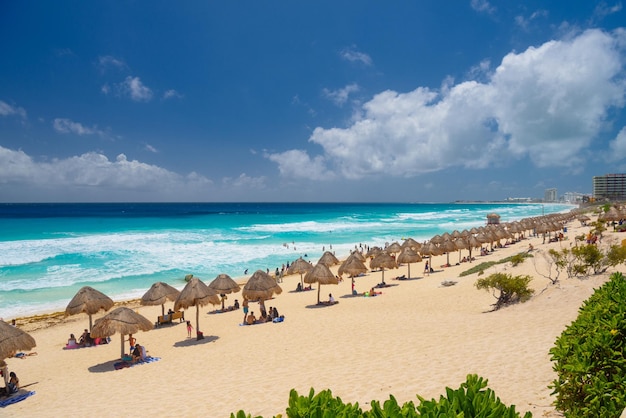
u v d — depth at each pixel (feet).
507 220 317.83
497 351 33.12
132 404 33.81
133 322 49.42
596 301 18.42
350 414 8.91
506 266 76.28
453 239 133.59
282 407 28.07
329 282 73.15
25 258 118.32
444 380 28.58
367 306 65.16
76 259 118.62
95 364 50.06
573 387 14.47
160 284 69.56
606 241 102.53
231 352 46.29
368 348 39.86
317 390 30.04
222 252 139.85
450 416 8.63
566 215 240.73
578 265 55.47
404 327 46.34
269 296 65.10
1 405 37.91
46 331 66.23
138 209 550.36
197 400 32.24
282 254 140.36
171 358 48.06
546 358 29.63
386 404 9.07
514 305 49.24
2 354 40.60
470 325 43.19
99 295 62.08
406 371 31.63
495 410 9.04
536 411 21.13
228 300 86.02
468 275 84.48
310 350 42.22
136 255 127.95
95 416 32.30
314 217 351.05
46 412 35.12
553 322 39.24
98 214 378.32
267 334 52.60
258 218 330.54
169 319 68.54
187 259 125.29
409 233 208.44
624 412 14.29
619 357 14.08
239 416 9.82
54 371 48.29
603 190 611.06
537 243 138.82
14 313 74.33
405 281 92.53
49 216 330.95
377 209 604.90
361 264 82.89
